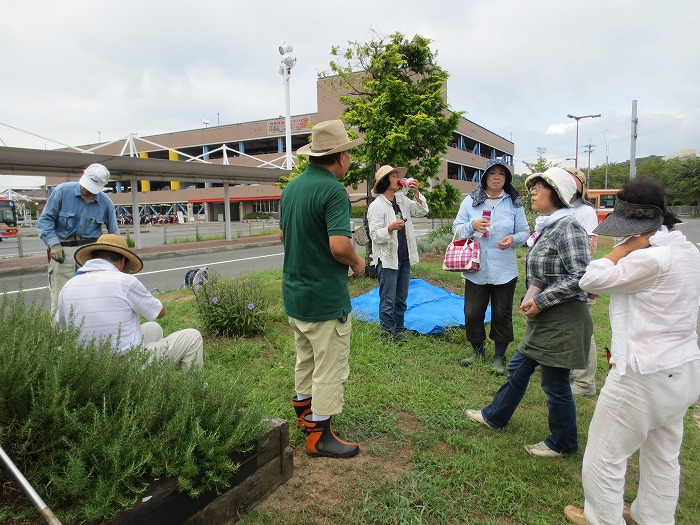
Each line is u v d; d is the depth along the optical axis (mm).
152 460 1919
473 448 2963
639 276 1941
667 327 1968
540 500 2527
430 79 8617
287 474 2570
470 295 4402
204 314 5055
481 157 52938
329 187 2566
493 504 2480
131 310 2926
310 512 2352
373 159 8172
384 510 2375
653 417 2027
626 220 2076
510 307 4281
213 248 16859
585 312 2688
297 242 2627
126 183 57844
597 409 2197
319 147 2668
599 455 2162
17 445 1783
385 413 3412
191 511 2006
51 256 4555
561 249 2695
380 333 5105
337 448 2820
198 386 2352
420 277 8516
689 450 3131
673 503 2205
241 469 2262
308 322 2662
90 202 4723
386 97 7906
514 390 3061
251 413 2279
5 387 1842
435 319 5520
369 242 8250
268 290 7367
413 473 2672
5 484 1774
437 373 4219
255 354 4574
